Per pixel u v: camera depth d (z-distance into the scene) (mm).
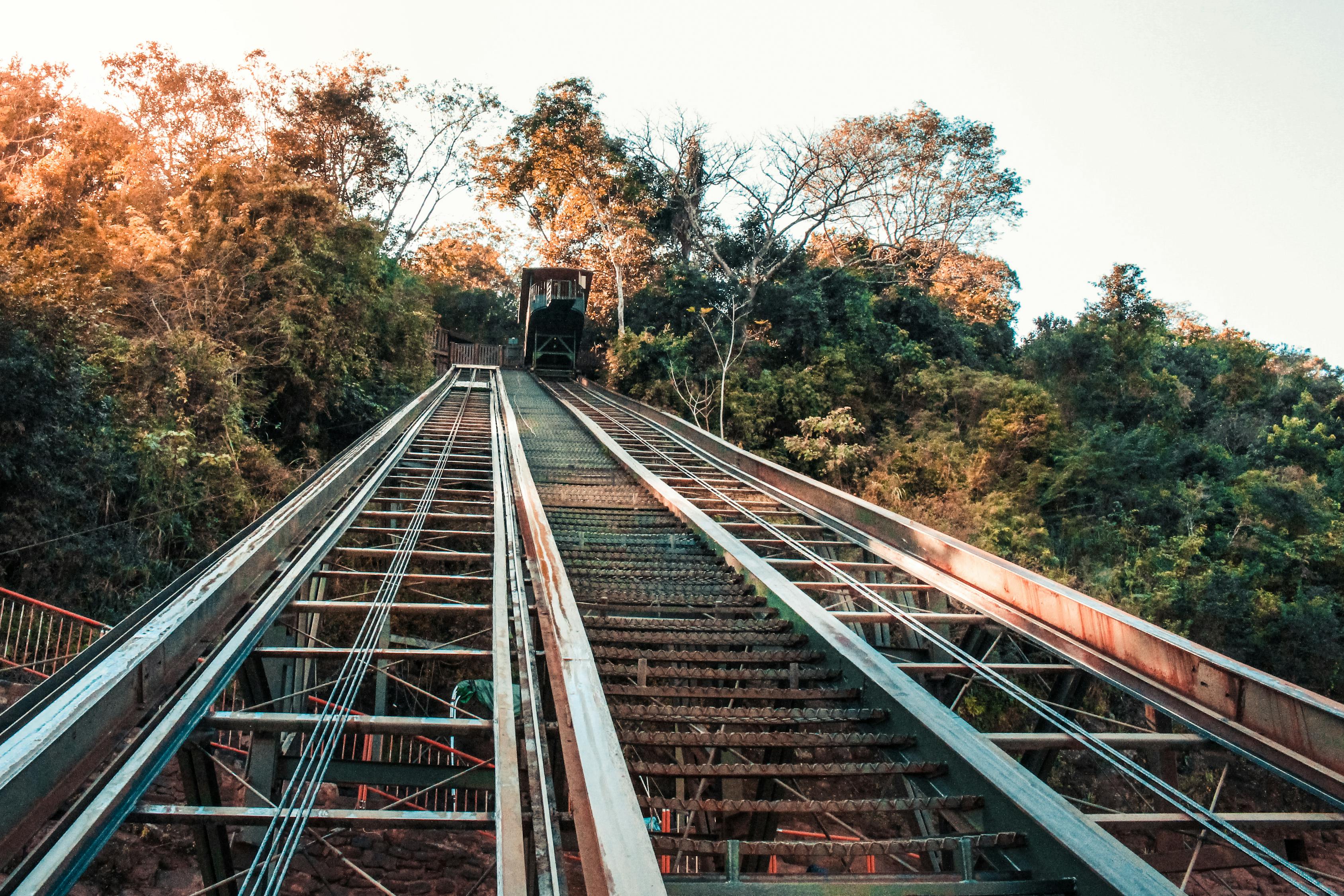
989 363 38000
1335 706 4957
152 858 8531
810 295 33562
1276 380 37375
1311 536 21344
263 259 19203
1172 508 22594
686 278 36875
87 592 11727
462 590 15336
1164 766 5820
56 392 11867
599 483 13844
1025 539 20828
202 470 14312
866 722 6008
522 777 4793
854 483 24188
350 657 6250
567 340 36531
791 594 7844
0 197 18953
